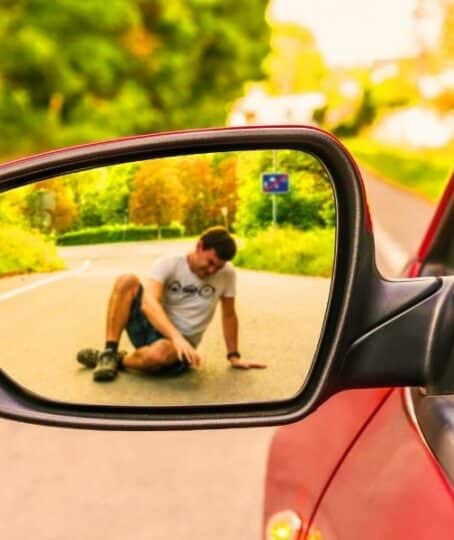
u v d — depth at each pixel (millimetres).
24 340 1340
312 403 1302
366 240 1276
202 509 4184
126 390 1360
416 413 1538
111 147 1299
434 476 1370
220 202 1308
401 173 37812
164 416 1356
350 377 1291
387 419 1643
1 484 4543
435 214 1943
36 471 4664
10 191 1293
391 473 1491
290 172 1274
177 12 23984
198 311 1339
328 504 1657
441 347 1270
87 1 21516
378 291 1283
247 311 1320
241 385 1334
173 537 3957
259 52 28625
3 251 1312
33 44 21031
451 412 1423
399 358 1284
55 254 1320
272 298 1309
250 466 4586
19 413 1358
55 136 21984
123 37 23125
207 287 1319
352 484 1602
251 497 4273
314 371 1300
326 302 1280
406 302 1287
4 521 4176
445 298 1280
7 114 21516
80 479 4551
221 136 1290
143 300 1340
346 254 1276
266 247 1281
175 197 1312
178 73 24469
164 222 1321
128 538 3965
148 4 23734
